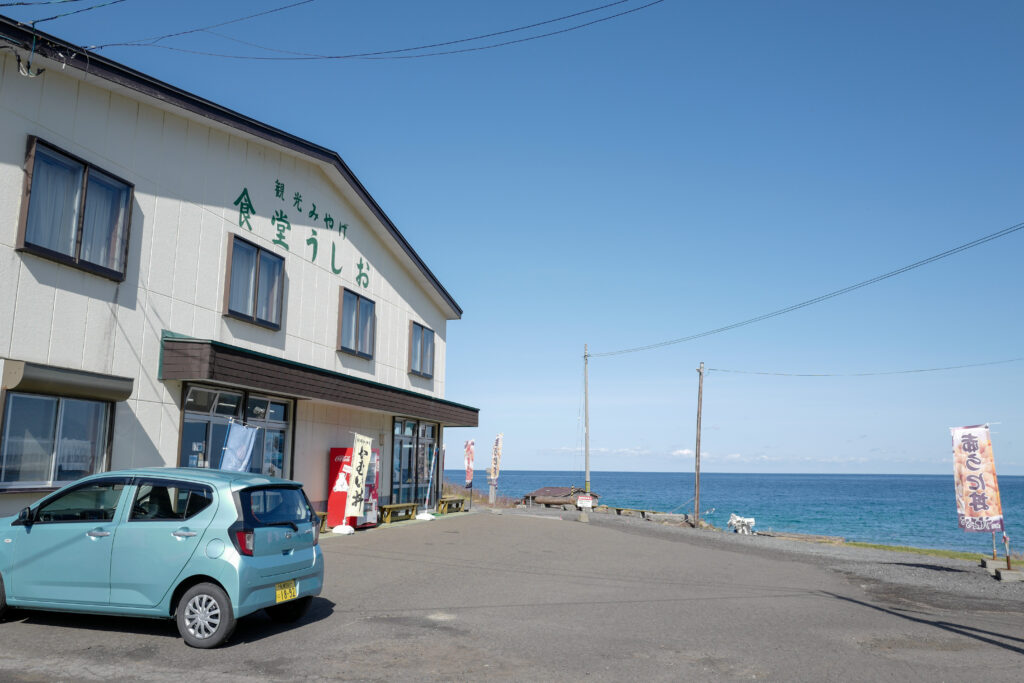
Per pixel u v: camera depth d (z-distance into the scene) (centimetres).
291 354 1673
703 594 1140
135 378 1223
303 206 1741
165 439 1284
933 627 927
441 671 623
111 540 710
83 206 1129
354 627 788
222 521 695
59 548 724
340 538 1625
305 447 1767
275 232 1631
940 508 7119
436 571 1228
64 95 1112
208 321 1405
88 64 1102
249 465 1532
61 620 770
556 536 2025
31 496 1044
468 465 3025
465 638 752
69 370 1067
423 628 793
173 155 1338
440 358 2664
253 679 580
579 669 644
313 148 1697
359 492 1780
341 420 1958
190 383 1346
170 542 696
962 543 3766
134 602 697
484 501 4353
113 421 1173
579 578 1244
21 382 991
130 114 1241
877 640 823
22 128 1041
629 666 660
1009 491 12888
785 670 661
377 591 1017
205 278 1401
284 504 770
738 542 2280
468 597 1000
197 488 718
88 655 639
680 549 1894
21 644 667
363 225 2044
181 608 686
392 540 1652
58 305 1087
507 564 1371
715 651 732
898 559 1927
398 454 2345
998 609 1123
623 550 1769
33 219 1052
